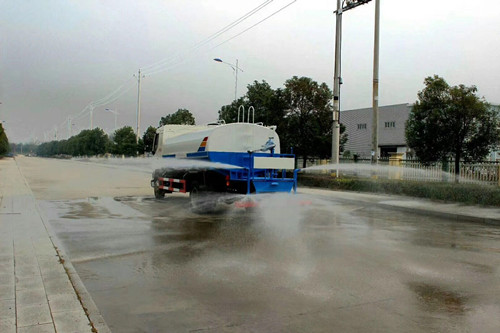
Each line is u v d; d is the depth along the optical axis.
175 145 15.77
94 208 13.44
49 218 11.23
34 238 8.01
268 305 4.78
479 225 10.95
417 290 5.35
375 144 20.16
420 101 18.88
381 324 4.25
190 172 13.76
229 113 32.88
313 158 27.92
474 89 17.80
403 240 8.71
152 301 4.91
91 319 4.27
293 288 5.38
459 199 14.77
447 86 18.23
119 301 4.91
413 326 4.21
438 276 6.00
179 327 4.17
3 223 9.65
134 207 13.84
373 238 8.88
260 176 12.45
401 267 6.46
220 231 9.47
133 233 9.16
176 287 5.43
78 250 7.51
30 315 4.23
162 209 13.38
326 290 5.31
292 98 24.62
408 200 15.61
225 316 4.45
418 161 20.22
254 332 4.05
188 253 7.30
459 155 18.33
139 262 6.69
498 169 16.16
